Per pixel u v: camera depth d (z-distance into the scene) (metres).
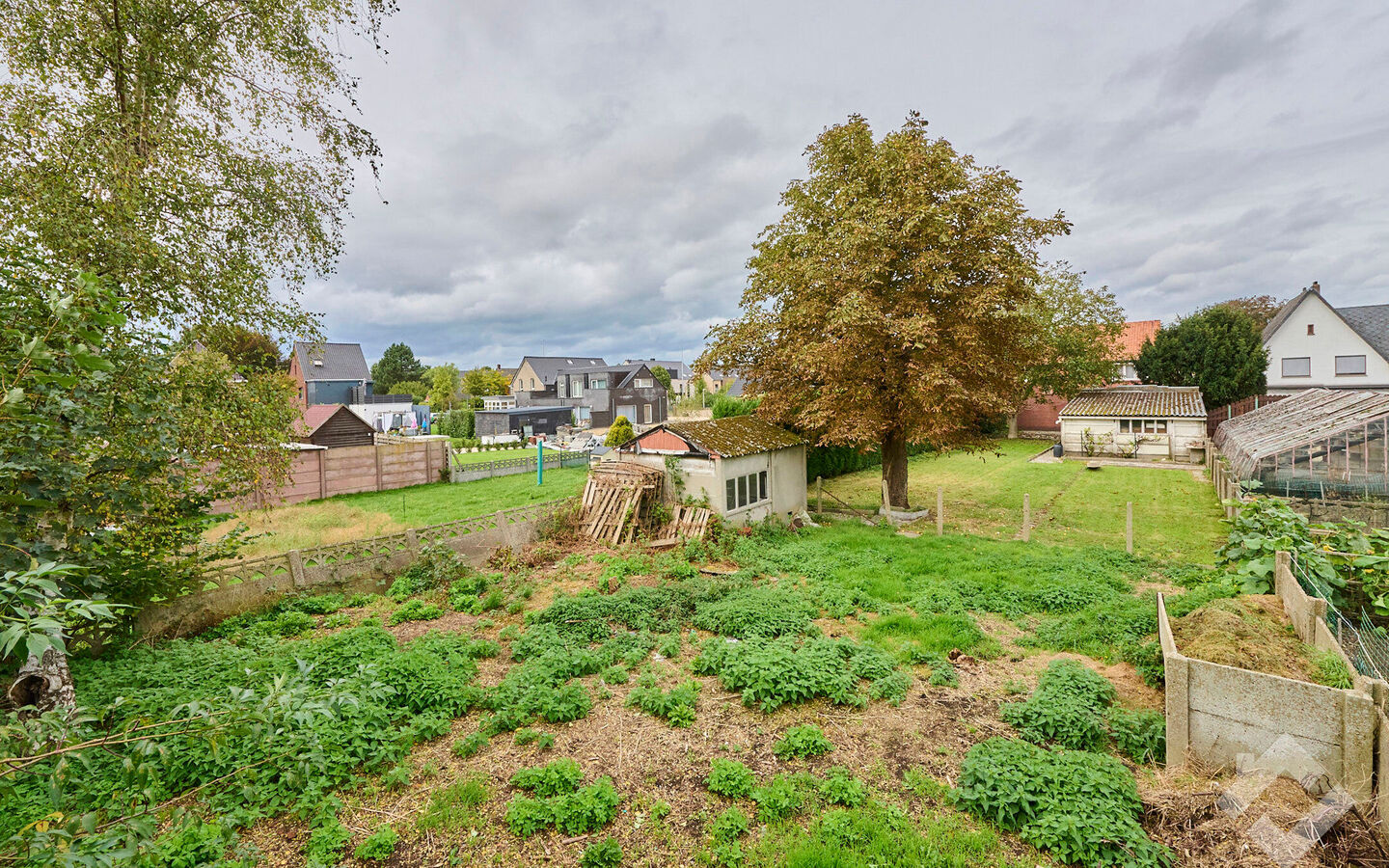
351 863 5.05
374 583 13.15
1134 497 22.86
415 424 55.41
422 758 6.57
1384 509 15.79
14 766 2.97
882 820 5.45
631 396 62.22
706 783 6.06
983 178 17.77
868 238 16.67
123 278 7.56
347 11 10.00
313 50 10.03
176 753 5.95
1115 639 9.24
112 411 6.68
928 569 13.45
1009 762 5.98
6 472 4.27
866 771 6.27
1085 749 6.46
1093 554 14.30
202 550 9.38
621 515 16.52
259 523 18.73
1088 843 4.90
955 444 20.70
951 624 10.14
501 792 6.00
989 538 16.80
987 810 5.50
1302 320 42.62
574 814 5.48
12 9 7.86
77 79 8.25
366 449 27.44
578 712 7.41
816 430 20.03
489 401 75.50
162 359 7.79
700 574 13.55
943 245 17.33
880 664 8.49
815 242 18.47
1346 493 18.08
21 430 4.39
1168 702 6.01
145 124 8.43
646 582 13.13
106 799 5.42
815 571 13.23
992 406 17.41
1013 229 17.77
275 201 10.22
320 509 22.23
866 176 18.30
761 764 6.43
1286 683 5.39
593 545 16.12
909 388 17.80
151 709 6.68
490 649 9.39
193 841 4.91
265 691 3.58
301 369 56.69
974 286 17.58
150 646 9.08
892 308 17.91
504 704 7.52
